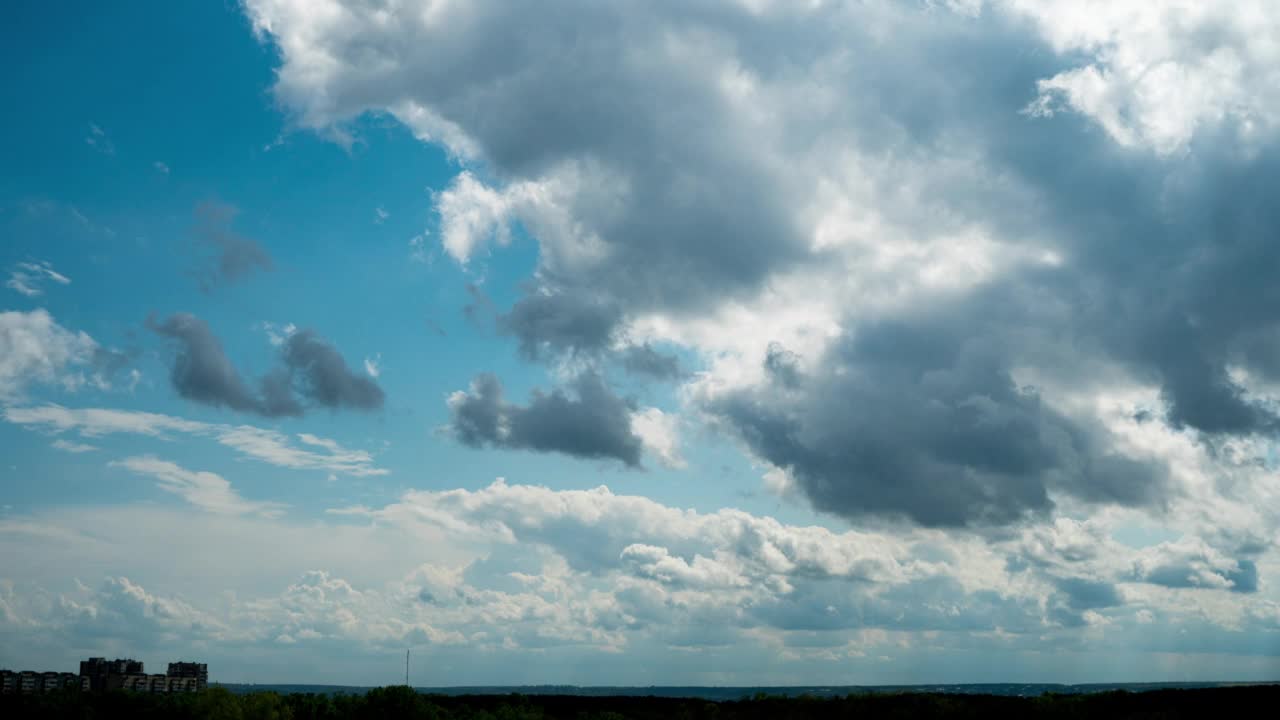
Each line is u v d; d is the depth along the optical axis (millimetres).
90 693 196000
